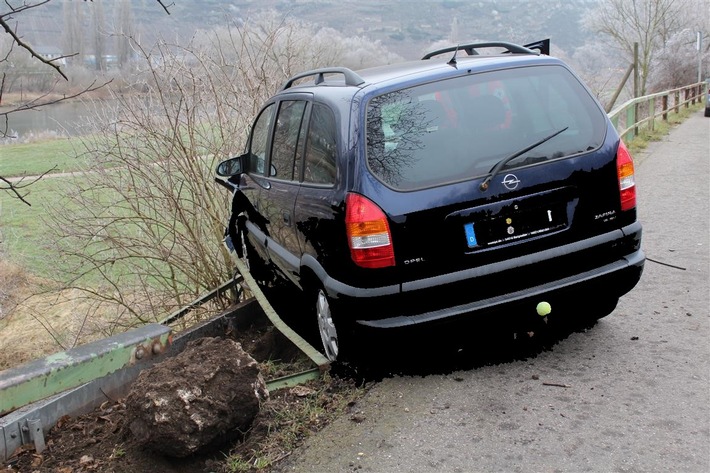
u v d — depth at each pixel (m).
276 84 7.83
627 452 3.53
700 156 14.52
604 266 4.55
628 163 4.64
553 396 4.18
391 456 3.69
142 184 7.35
